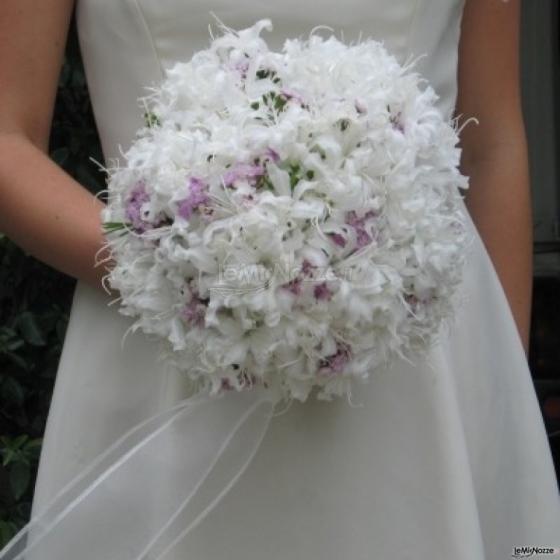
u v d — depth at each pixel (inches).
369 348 36.2
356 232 34.9
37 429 78.7
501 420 48.4
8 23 44.5
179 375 44.0
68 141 75.6
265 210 34.0
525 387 49.2
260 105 36.2
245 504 43.6
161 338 38.5
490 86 54.7
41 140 46.1
